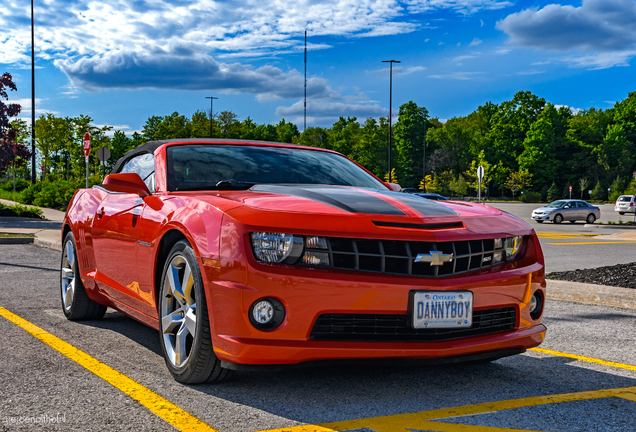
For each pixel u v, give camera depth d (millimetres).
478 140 108000
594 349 4121
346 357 2705
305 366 2727
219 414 2604
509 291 3100
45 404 2705
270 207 2869
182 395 2867
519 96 108062
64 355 3611
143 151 4340
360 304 2717
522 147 105938
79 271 4590
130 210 3744
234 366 2736
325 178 3986
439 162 108000
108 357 3588
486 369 3559
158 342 4027
